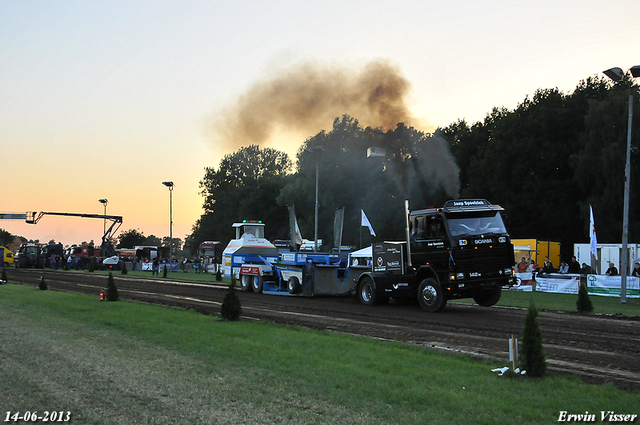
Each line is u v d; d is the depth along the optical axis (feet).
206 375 26.43
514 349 27.40
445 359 30.19
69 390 23.72
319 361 29.45
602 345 36.14
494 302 60.03
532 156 153.79
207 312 54.70
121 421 19.75
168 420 19.86
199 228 367.86
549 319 51.13
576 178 142.10
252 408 21.26
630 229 129.70
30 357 30.48
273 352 31.96
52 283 100.68
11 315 49.11
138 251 236.84
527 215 158.10
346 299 73.82
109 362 29.30
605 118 135.23
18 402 21.99
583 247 111.86
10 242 476.95
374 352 32.24
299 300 71.82
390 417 20.18
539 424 19.35
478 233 54.54
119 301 63.98
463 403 21.65
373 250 65.82
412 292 60.85
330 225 213.05
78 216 220.23
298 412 20.77
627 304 69.92
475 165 167.53
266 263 89.04
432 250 55.77
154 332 39.52
